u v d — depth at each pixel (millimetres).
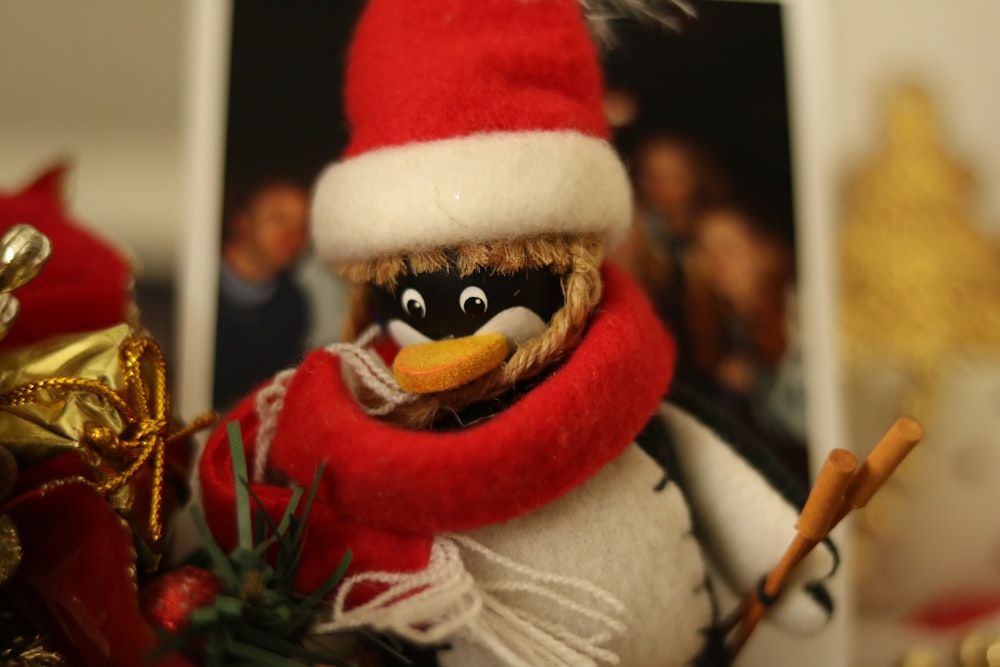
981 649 206
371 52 178
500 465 160
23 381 162
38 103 241
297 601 164
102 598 157
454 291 171
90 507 161
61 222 194
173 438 174
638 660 177
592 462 169
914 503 237
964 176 255
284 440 174
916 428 161
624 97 231
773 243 234
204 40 225
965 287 247
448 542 170
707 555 193
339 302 222
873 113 258
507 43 171
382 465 160
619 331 174
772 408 230
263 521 167
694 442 195
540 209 166
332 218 175
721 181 234
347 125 195
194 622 147
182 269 221
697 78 235
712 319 231
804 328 233
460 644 171
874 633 232
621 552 176
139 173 241
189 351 218
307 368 176
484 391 174
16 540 152
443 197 163
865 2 260
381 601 165
